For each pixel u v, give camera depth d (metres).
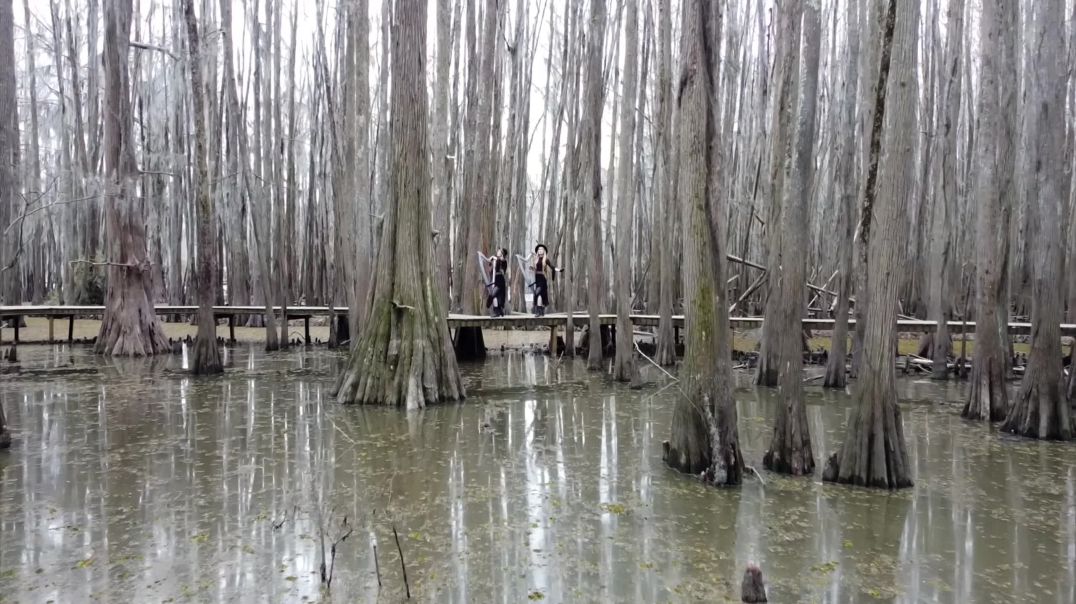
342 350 17.30
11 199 15.02
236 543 4.64
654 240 17.67
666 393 11.19
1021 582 4.18
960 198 19.38
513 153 20.55
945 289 13.56
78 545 4.59
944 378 13.12
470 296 16.41
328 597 3.87
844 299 12.01
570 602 3.85
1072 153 14.43
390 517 5.17
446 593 3.94
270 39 22.42
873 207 6.42
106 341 15.58
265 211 21.50
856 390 6.20
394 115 10.20
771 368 12.05
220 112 22.94
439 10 15.06
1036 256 8.09
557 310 21.92
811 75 7.19
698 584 4.09
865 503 5.59
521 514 5.26
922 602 3.91
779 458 6.53
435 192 15.73
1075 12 14.38
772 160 11.38
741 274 18.50
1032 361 8.20
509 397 10.77
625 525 5.05
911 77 6.11
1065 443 7.80
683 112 6.29
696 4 6.14
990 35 8.81
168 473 6.25
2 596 3.87
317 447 7.27
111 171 15.34
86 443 7.36
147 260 16.02
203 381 11.94
